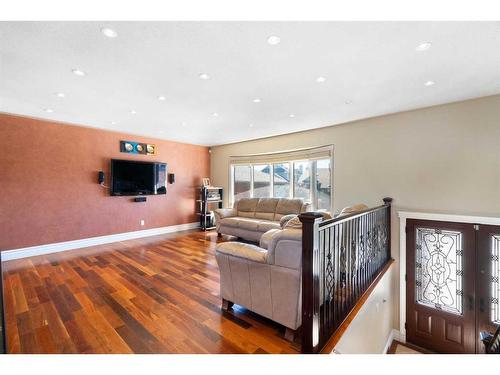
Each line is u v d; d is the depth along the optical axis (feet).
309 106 11.07
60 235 14.20
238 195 21.20
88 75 7.98
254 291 6.85
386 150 12.43
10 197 12.62
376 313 9.88
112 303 8.00
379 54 6.63
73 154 14.70
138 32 5.70
